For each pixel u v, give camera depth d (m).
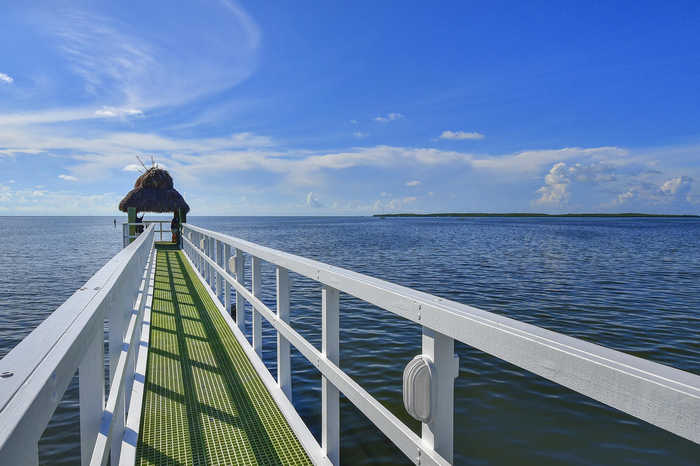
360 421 4.11
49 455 3.97
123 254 2.64
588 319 9.55
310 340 7.27
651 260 24.00
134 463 2.16
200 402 2.95
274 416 2.75
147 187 18.27
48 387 0.70
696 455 3.84
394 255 26.38
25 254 30.64
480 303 11.39
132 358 2.75
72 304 1.23
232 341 4.29
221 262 5.96
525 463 3.69
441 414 1.33
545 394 5.05
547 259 24.09
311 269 2.32
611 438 4.12
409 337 7.38
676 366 6.69
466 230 78.00
